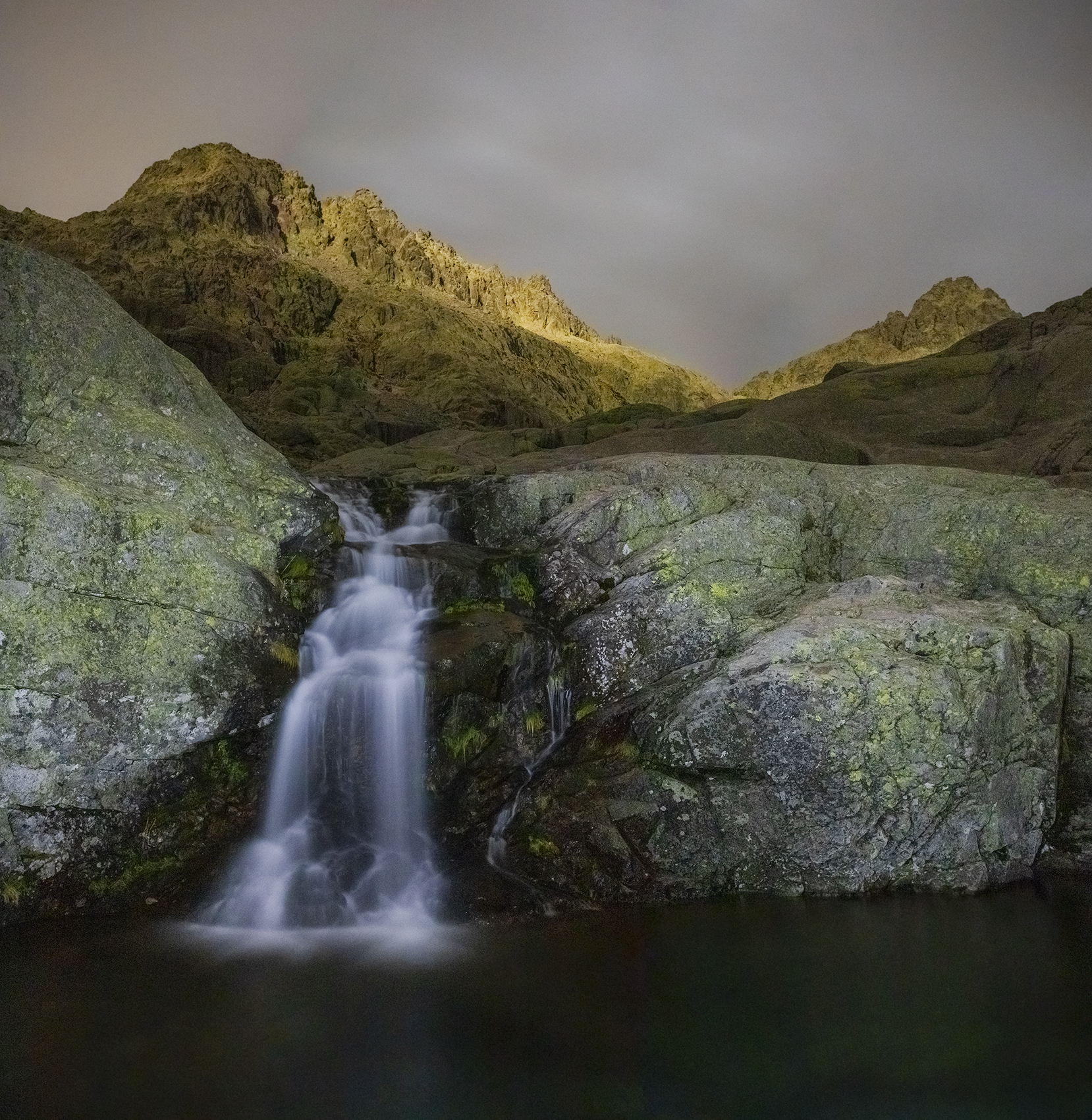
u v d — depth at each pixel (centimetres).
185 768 936
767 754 951
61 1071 670
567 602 1192
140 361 1148
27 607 875
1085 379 2133
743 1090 660
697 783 980
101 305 1143
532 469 1838
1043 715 1041
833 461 1930
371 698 1010
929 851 965
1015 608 1097
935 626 1004
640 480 1396
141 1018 737
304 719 1010
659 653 1107
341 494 1470
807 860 954
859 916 917
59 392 1057
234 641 964
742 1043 714
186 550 969
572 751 1073
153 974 802
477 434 2386
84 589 910
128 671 907
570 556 1217
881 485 1386
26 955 830
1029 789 1026
